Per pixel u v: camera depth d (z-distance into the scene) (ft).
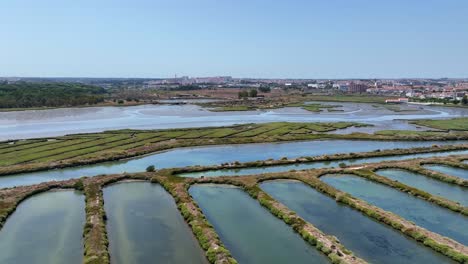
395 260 137.49
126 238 156.15
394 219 169.48
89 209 181.68
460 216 180.45
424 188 225.15
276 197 208.03
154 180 235.61
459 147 341.21
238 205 195.93
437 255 141.18
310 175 244.01
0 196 200.75
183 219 177.17
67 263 136.15
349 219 176.76
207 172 262.88
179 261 137.59
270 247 148.36
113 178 235.40
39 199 203.51
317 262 136.36
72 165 274.36
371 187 226.17
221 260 132.77
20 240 154.30
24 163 274.57
